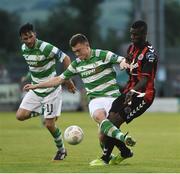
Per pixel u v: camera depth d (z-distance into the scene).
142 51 24.27
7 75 92.94
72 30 163.38
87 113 83.19
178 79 98.56
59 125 57.16
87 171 23.17
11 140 40.66
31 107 28.80
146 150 33.69
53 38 161.75
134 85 24.59
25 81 33.78
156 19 90.38
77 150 33.53
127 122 24.81
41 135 45.09
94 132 47.97
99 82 25.34
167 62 111.31
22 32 27.84
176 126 56.09
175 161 27.92
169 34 173.88
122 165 25.36
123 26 186.00
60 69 80.25
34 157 29.97
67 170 23.59
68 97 88.56
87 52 25.27
